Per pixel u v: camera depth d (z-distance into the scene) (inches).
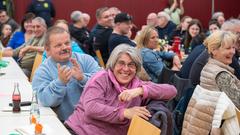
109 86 123.6
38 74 141.5
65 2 469.4
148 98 119.9
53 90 135.3
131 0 482.0
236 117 132.6
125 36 242.8
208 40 154.1
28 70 252.8
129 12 482.9
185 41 316.2
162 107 110.4
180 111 147.8
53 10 434.9
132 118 108.7
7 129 115.1
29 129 113.8
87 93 123.0
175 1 474.3
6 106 139.1
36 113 125.6
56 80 135.5
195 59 186.1
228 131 131.6
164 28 379.9
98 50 264.8
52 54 141.5
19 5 462.3
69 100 138.7
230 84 148.0
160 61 223.1
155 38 223.8
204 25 498.6
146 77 150.3
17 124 119.6
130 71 123.3
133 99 121.6
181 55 283.9
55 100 135.5
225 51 150.6
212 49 152.4
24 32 306.7
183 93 155.5
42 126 114.4
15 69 217.6
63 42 140.7
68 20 471.5
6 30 347.3
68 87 139.0
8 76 196.7
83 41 326.0
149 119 106.8
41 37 256.2
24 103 140.8
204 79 152.0
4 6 454.6
